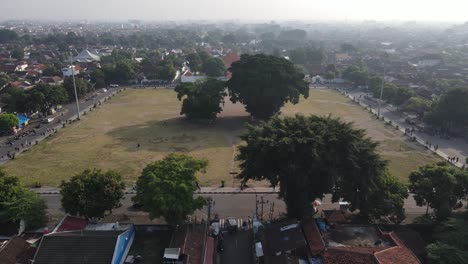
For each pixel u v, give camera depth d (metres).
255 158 60.00
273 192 75.69
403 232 57.72
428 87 170.00
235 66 127.31
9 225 58.72
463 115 108.88
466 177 59.78
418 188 61.19
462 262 45.44
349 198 60.78
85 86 161.38
